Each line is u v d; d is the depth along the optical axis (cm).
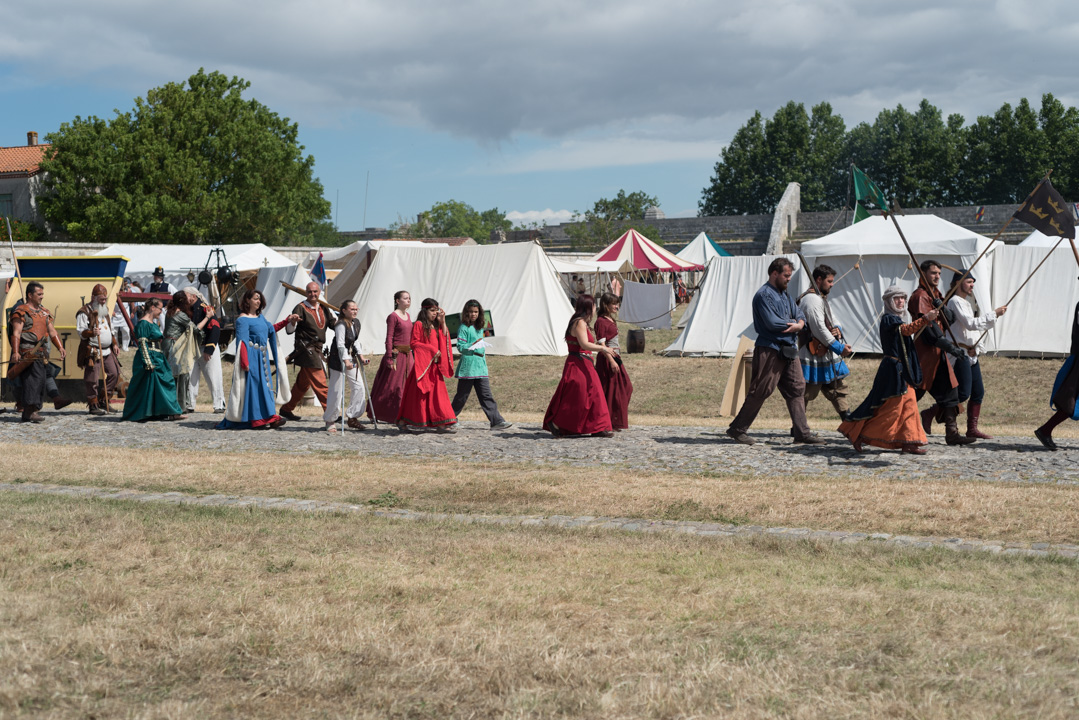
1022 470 819
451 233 14300
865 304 2138
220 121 5347
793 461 889
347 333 1162
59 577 506
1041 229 959
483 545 584
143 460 927
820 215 6338
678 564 535
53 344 1297
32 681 355
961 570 520
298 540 600
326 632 413
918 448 863
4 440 1105
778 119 9900
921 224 2186
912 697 332
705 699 334
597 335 1147
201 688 354
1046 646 382
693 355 2292
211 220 5203
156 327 1302
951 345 941
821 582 496
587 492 754
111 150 5003
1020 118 8444
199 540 597
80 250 3719
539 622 429
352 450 1011
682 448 987
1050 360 1959
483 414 1523
